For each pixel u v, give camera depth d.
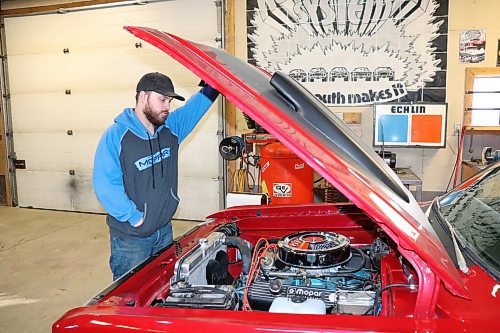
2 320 3.15
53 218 6.16
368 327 1.04
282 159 4.02
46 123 6.55
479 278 1.18
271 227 2.16
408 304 1.18
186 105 2.65
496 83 4.85
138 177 2.26
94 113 6.25
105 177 2.17
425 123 5.00
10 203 6.98
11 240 5.10
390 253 1.64
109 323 1.15
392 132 5.07
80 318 1.18
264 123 1.07
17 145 6.80
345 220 2.12
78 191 6.52
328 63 5.25
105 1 5.93
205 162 5.80
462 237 1.41
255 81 1.34
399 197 1.27
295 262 1.61
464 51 4.91
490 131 4.94
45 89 6.47
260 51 5.41
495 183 1.75
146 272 1.57
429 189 5.18
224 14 5.48
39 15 6.30
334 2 5.13
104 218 6.12
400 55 5.06
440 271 1.02
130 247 2.33
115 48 6.00
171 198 2.46
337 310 1.37
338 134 1.29
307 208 2.21
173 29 5.71
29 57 6.48
